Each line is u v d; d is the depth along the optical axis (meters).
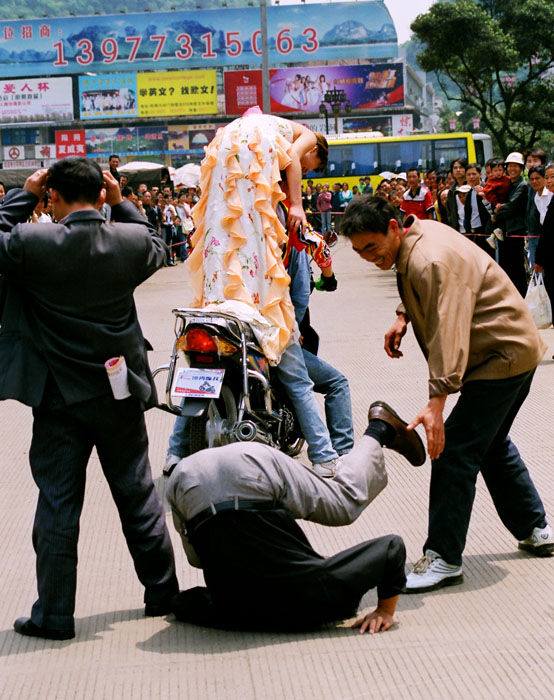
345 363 8.96
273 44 64.44
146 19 65.44
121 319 3.77
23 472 6.14
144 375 3.85
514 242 11.09
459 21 43.19
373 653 3.45
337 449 6.05
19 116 67.00
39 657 3.55
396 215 3.94
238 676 3.31
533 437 6.28
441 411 3.83
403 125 64.06
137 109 66.12
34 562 4.64
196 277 5.60
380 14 63.69
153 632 3.77
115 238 3.70
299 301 5.95
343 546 4.61
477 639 3.55
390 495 5.35
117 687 3.27
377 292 15.06
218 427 4.95
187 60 65.25
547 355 9.01
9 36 66.38
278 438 5.46
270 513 3.49
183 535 3.62
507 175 11.73
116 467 3.87
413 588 4.04
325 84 63.78
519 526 4.41
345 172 34.25
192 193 31.77
